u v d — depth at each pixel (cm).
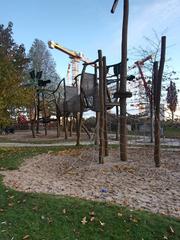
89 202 697
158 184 902
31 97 1986
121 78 1234
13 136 3147
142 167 1138
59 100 2861
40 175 1048
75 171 1101
